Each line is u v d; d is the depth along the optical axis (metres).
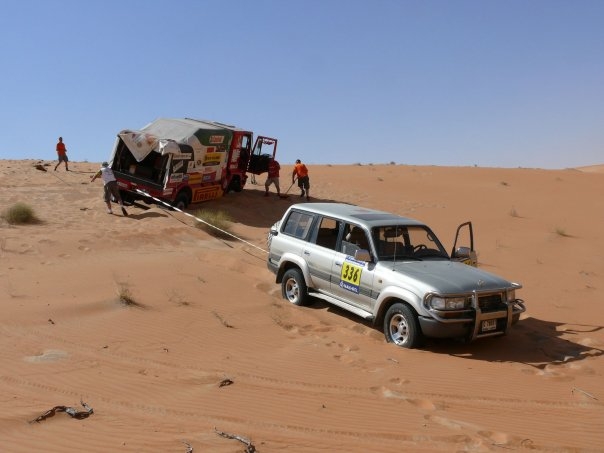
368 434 5.89
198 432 5.75
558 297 12.78
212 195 22.48
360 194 29.05
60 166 31.19
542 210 26.94
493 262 16.16
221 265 13.66
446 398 6.95
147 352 7.98
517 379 7.69
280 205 24.47
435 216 24.09
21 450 5.26
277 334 9.07
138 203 21.03
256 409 6.37
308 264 10.53
